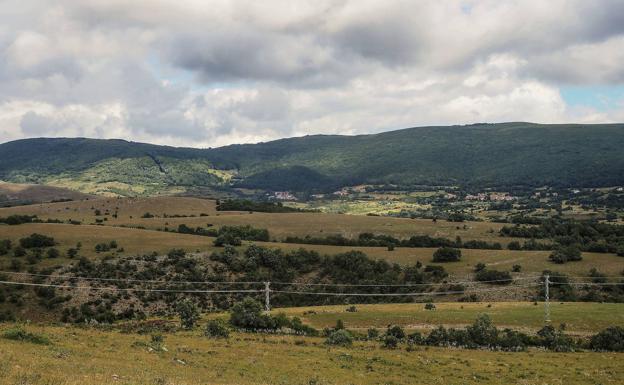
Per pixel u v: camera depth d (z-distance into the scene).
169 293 116.75
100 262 126.50
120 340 51.44
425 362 56.03
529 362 59.28
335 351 59.25
